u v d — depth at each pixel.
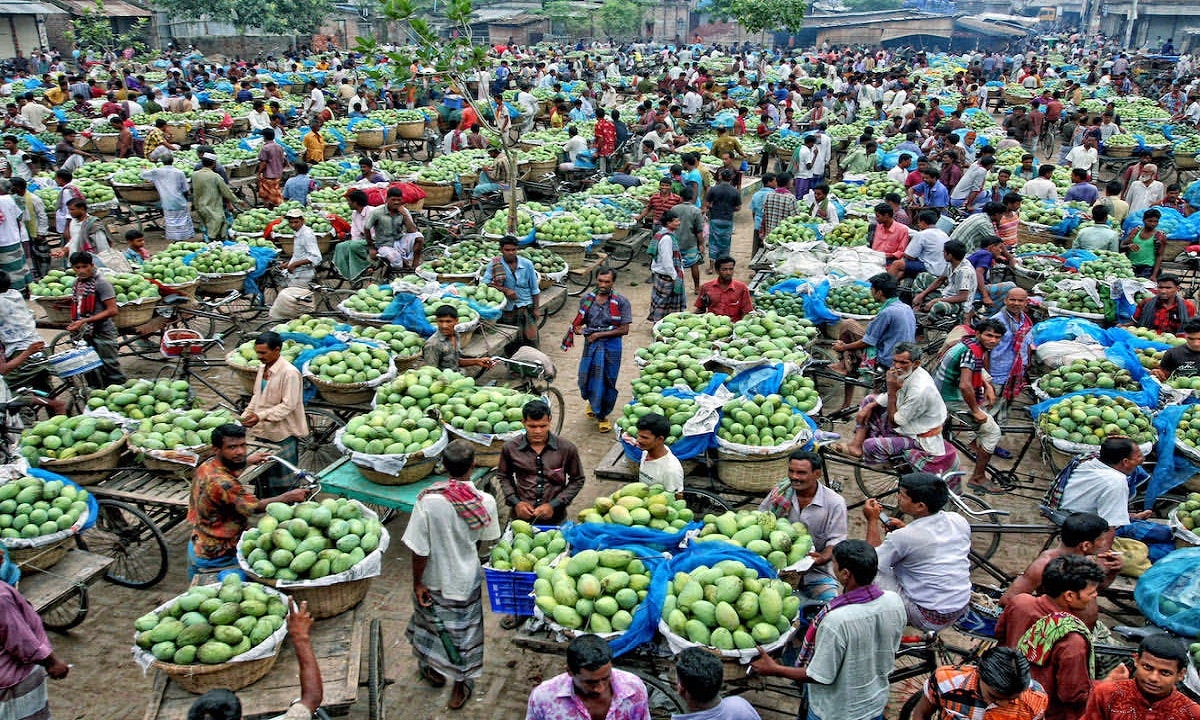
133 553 7.86
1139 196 16.12
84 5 49.41
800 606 5.96
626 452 7.58
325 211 14.70
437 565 5.79
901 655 5.95
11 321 9.19
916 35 77.56
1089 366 9.31
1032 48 73.88
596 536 6.03
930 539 5.78
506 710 6.24
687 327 10.27
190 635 5.18
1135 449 6.94
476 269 12.52
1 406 8.33
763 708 6.27
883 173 19.12
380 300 10.88
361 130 22.52
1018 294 9.41
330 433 9.26
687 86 34.44
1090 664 4.83
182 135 23.52
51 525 6.44
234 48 55.09
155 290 11.04
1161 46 66.25
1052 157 27.98
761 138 23.92
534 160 18.53
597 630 5.47
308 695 4.58
